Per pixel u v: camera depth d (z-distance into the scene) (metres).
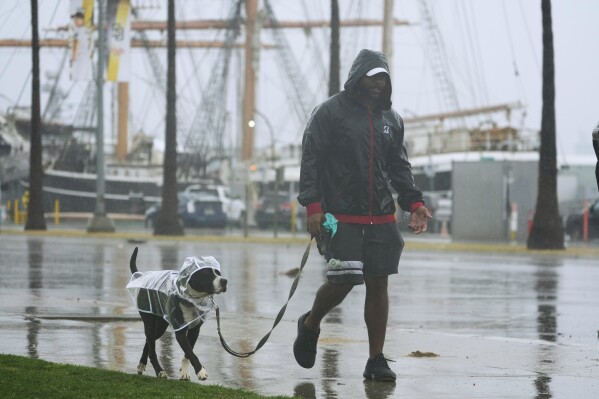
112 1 46.12
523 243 40.84
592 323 14.69
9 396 7.82
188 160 80.12
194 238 41.81
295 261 28.14
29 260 26.70
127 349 11.01
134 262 9.66
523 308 16.64
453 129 69.38
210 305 8.79
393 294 18.91
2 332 12.26
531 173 43.41
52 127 81.06
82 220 72.44
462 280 22.27
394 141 9.77
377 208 9.55
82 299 16.78
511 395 8.83
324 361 10.58
